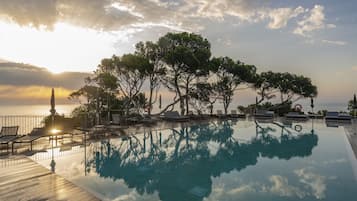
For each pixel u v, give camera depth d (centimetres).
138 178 589
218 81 2245
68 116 1320
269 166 687
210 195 476
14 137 768
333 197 449
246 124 1662
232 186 530
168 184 548
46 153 736
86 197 398
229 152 896
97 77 1645
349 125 1497
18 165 588
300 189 497
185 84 2030
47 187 441
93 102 1584
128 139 1068
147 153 865
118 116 1330
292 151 890
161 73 1855
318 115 1995
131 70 1709
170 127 1438
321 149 884
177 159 789
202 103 2191
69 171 568
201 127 1494
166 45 1867
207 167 693
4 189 425
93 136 1081
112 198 457
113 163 714
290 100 2472
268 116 2055
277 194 472
